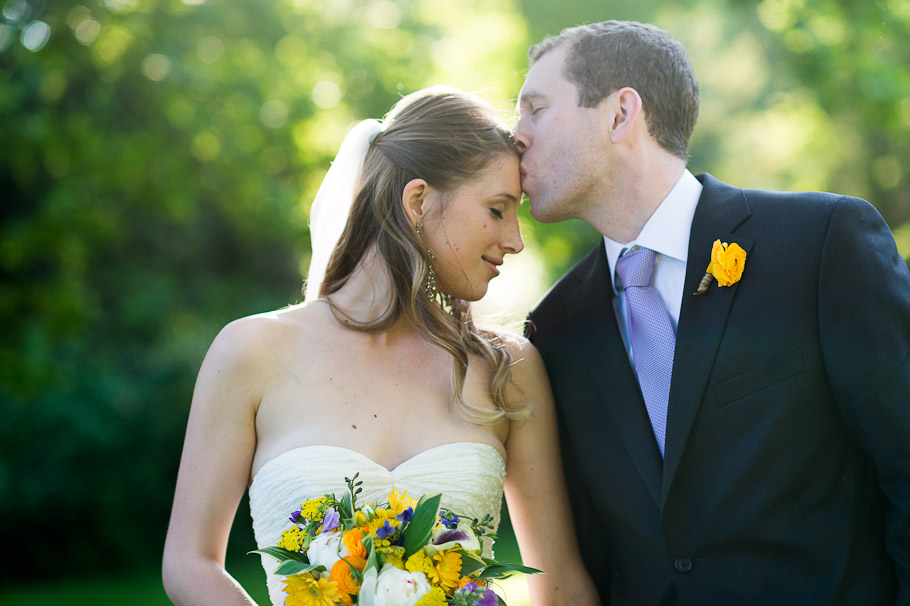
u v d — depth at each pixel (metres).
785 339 2.24
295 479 2.15
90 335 11.20
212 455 2.25
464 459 2.25
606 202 2.46
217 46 8.09
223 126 8.06
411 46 8.77
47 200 8.73
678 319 2.38
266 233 9.24
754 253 2.31
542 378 2.54
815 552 2.21
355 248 2.46
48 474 9.06
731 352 2.27
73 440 9.19
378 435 2.25
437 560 1.91
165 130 8.15
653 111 2.42
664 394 2.36
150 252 12.19
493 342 2.53
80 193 8.37
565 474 2.58
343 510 2.01
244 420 2.27
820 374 2.24
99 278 11.86
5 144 7.83
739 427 2.25
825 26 7.06
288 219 8.87
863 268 2.21
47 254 8.91
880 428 2.18
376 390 2.31
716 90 10.98
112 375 10.04
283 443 2.22
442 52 9.16
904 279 2.25
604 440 2.42
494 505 2.31
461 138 2.36
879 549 2.27
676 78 2.45
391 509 1.99
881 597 2.22
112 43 7.88
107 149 8.01
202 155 8.36
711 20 10.41
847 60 6.96
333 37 8.30
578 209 2.50
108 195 9.18
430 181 2.35
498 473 2.32
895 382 2.17
